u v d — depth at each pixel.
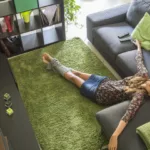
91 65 2.93
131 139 1.80
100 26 2.97
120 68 2.59
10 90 2.23
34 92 2.61
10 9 2.71
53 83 2.70
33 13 3.06
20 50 3.12
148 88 2.08
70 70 2.70
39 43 3.19
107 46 2.73
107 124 1.92
